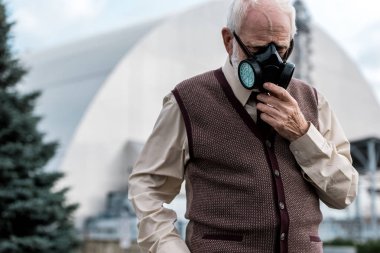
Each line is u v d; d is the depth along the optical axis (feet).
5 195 35.32
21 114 37.93
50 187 38.81
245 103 6.75
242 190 6.57
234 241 6.54
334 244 56.13
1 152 36.29
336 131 7.27
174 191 7.30
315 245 6.75
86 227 71.61
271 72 6.40
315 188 6.89
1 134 36.45
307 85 7.35
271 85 6.43
